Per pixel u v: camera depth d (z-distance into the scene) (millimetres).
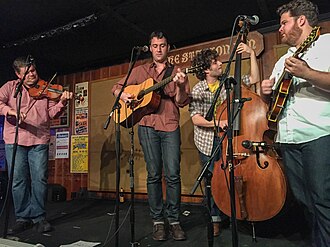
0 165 4410
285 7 1502
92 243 2000
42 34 3439
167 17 3082
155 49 2150
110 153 3902
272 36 3039
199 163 3244
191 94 2223
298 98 1454
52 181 4340
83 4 2875
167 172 2035
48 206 3461
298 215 2145
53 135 4426
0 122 4395
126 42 3680
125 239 2068
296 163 1508
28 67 2246
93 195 3982
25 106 2402
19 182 2367
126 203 3570
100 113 4043
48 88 2451
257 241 1921
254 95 1940
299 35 1469
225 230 2184
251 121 1903
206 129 2180
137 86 2240
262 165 1833
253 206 1826
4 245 1755
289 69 1291
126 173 3723
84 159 4105
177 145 2062
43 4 2859
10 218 2883
